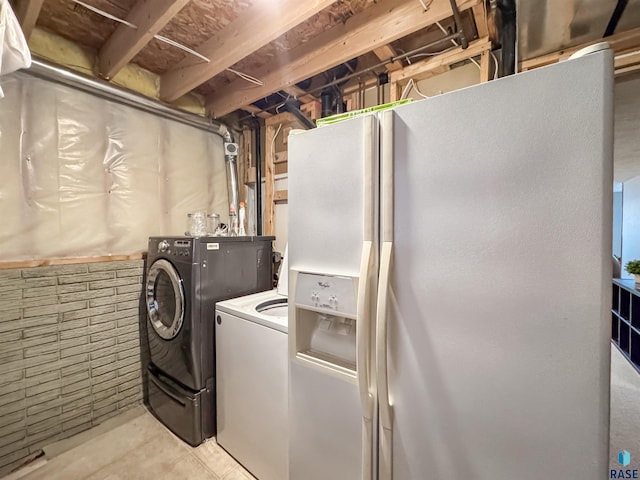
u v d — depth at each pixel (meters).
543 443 0.74
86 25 1.88
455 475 0.86
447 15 1.48
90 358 2.01
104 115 2.13
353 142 1.03
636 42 1.45
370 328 0.99
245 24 1.73
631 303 3.27
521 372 0.76
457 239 0.84
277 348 1.45
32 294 1.77
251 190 3.23
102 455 1.74
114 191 2.18
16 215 1.74
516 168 0.75
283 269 2.15
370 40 1.72
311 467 1.22
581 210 0.68
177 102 2.65
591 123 0.66
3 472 1.62
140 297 2.29
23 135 1.76
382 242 0.96
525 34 1.48
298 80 2.13
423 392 0.90
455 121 0.83
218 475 1.61
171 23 1.82
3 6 0.97
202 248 1.82
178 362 1.85
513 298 0.76
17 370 1.71
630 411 2.23
